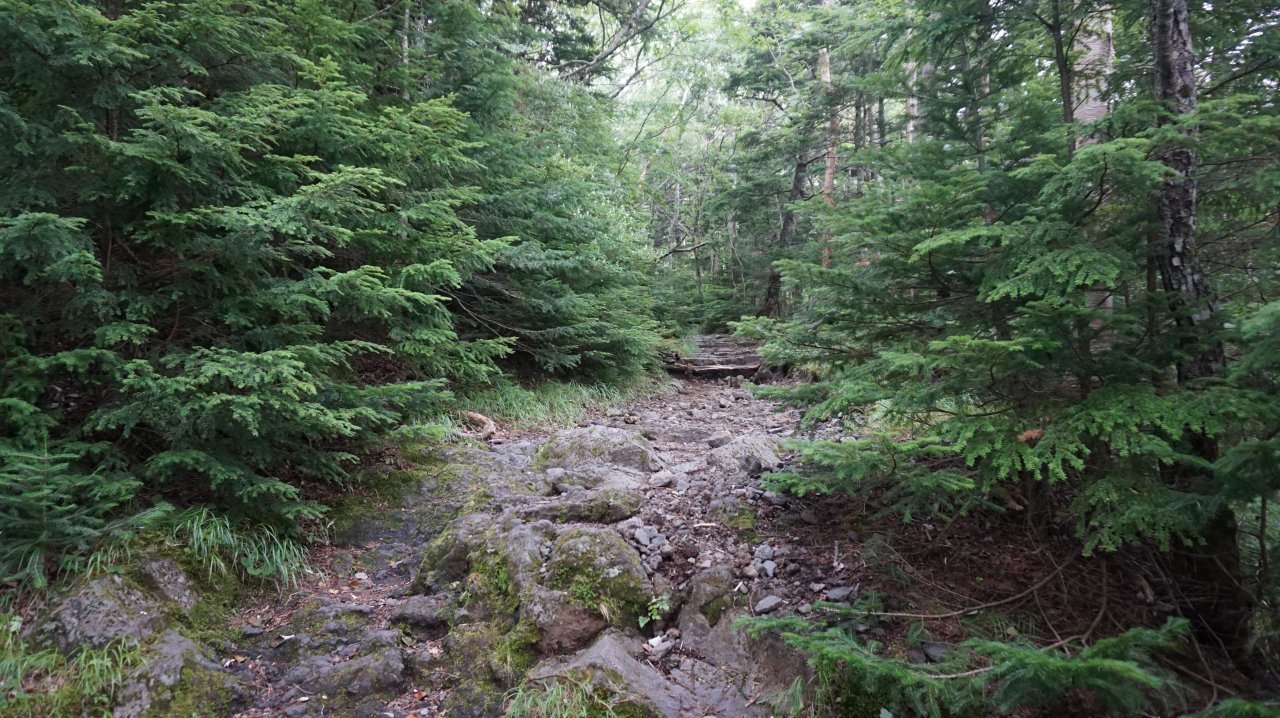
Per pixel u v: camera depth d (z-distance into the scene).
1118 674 2.01
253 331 4.16
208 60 4.61
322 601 3.61
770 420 8.11
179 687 2.79
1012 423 3.01
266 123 3.96
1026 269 3.01
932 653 2.88
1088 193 3.00
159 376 3.38
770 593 3.42
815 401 4.12
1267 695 2.61
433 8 7.03
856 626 3.09
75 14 3.41
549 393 8.27
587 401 8.55
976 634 2.98
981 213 3.66
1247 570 3.15
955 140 4.73
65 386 4.06
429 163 5.69
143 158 3.60
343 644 3.28
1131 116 3.10
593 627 3.23
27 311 3.71
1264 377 2.82
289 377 3.53
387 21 6.50
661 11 15.67
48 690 2.62
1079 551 3.46
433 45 7.00
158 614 3.07
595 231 8.73
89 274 3.25
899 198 4.05
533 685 2.91
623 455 5.49
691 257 27.67
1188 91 3.06
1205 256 3.35
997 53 4.52
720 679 3.01
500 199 7.66
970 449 3.04
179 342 4.10
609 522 4.13
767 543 3.88
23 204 3.59
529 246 7.35
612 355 9.73
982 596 3.30
